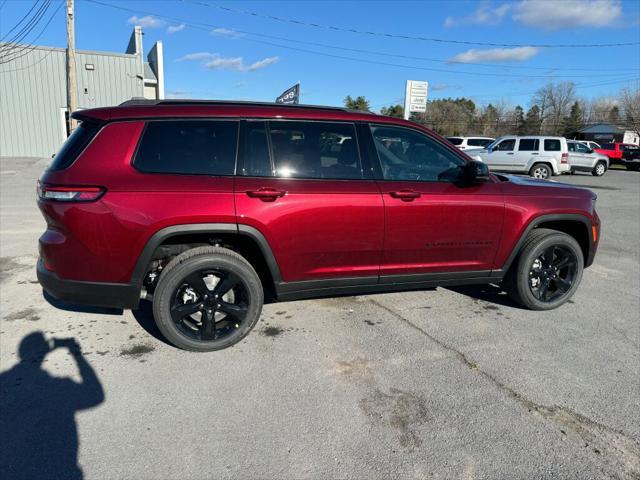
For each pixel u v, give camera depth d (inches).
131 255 126.6
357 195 143.6
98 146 127.8
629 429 107.3
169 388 120.7
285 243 138.4
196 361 134.4
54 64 940.0
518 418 110.7
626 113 2519.7
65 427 104.6
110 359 134.6
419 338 151.7
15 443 99.1
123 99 1002.1
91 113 132.3
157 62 1074.7
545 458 97.4
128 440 100.9
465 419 109.9
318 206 139.4
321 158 144.8
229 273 136.6
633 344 150.5
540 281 175.0
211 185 131.5
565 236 172.6
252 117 140.0
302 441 101.4
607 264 249.1
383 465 94.7
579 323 166.7
